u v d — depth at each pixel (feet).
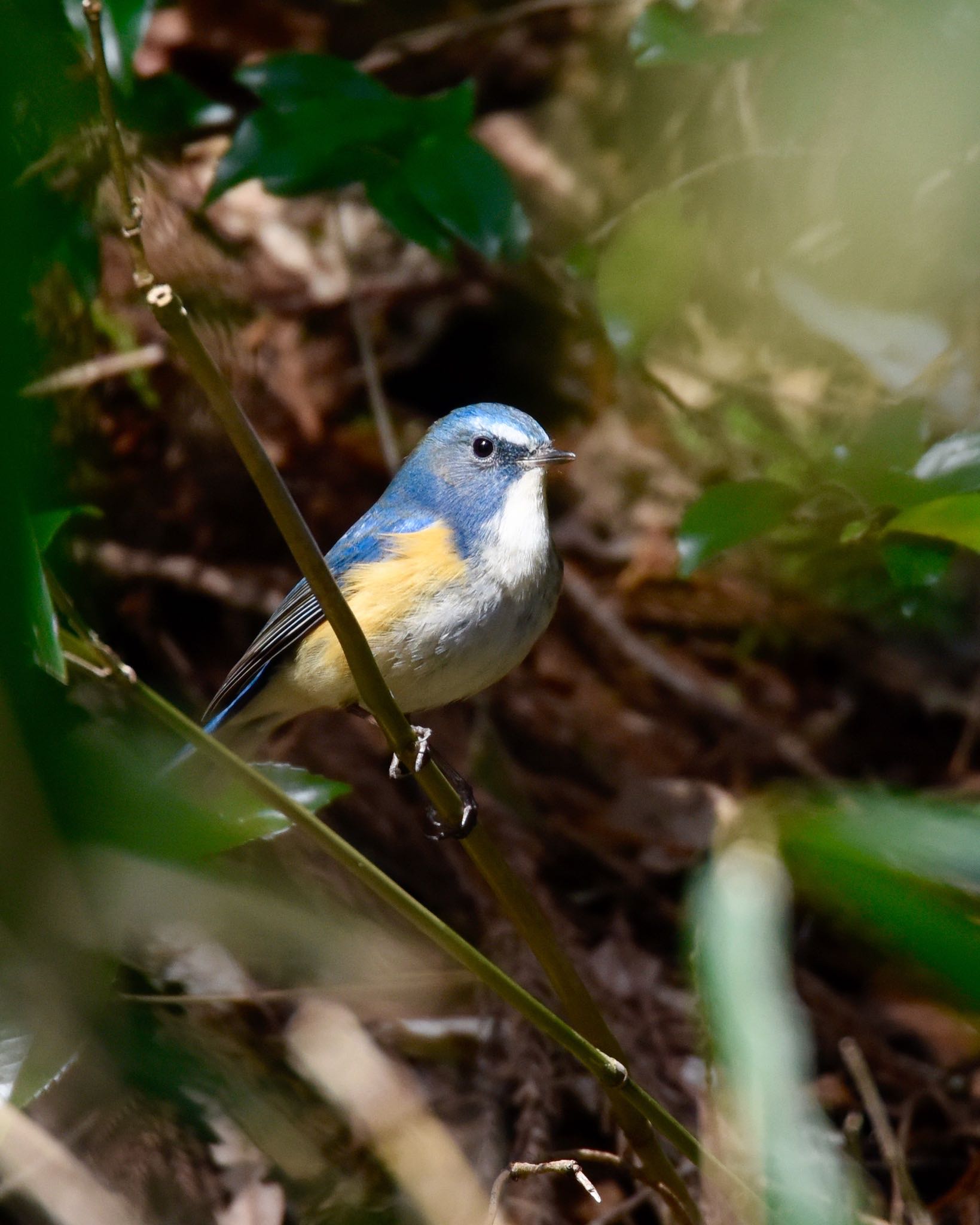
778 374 41.68
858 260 35.60
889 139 27.61
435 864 36.50
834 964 35.96
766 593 43.39
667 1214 27.66
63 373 35.19
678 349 42.75
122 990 25.17
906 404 29.17
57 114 15.56
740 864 16.26
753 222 39.40
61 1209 23.39
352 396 44.73
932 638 42.98
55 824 10.64
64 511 19.12
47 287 33.99
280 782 21.40
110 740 12.62
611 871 37.81
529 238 33.63
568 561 45.06
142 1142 25.48
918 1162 31.91
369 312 45.70
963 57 23.80
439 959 32.68
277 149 32.60
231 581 40.81
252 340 42.47
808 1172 18.56
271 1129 26.43
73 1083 25.02
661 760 40.88
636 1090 19.84
